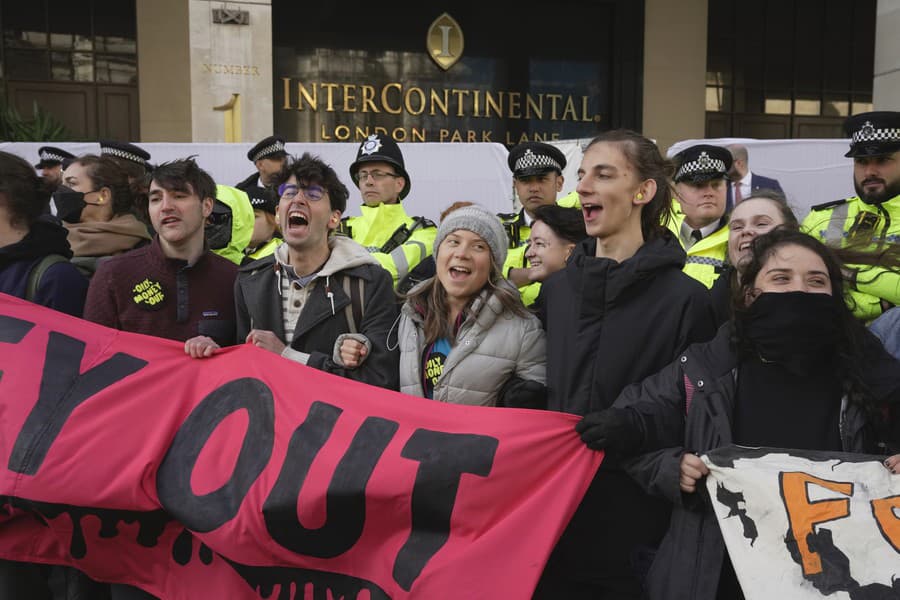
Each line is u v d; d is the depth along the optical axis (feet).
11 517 8.68
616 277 7.70
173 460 8.52
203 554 8.37
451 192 21.91
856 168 11.80
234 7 32.55
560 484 7.29
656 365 7.71
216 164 20.99
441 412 7.88
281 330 9.26
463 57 41.73
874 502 6.34
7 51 36.83
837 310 6.81
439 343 8.58
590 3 42.60
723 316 8.74
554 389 8.07
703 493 6.86
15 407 8.73
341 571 7.74
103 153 13.12
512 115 42.42
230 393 8.70
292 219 9.04
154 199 9.53
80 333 9.18
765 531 6.46
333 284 9.17
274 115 39.55
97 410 8.71
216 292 9.83
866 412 6.64
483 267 8.34
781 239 7.11
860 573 6.17
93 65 37.58
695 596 6.71
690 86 42.86
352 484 7.63
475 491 7.41
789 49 44.88
